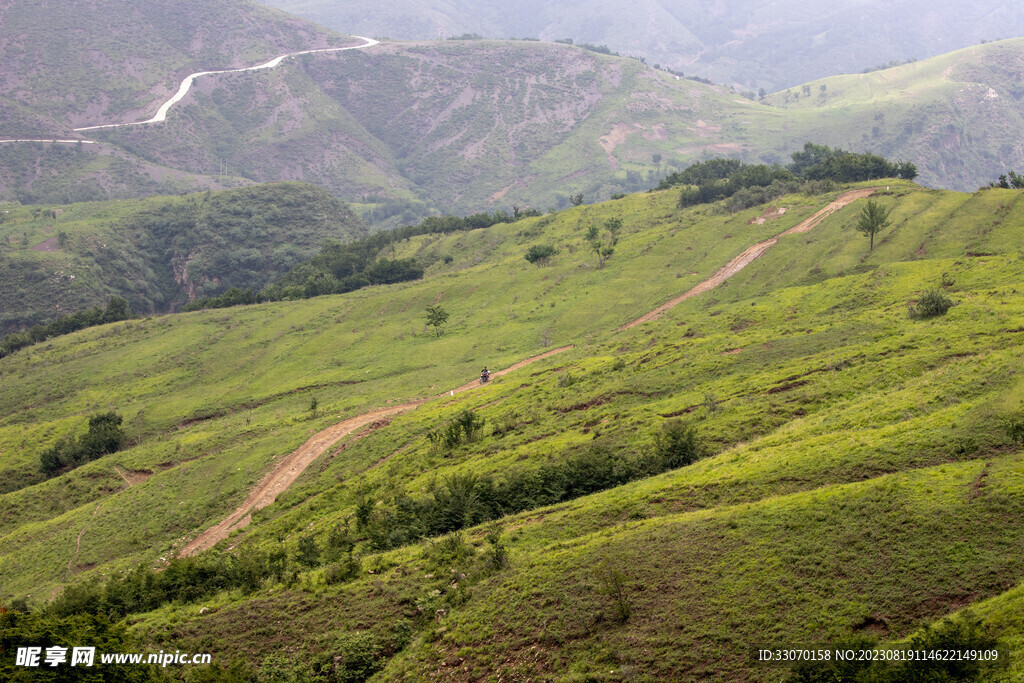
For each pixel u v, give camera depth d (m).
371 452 64.12
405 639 30.17
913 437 33.97
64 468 85.88
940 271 70.56
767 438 41.09
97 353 126.62
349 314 127.12
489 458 52.53
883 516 27.67
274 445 71.19
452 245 180.00
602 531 33.56
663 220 144.62
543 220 175.88
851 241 99.62
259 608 33.47
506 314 110.75
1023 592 22.16
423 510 43.22
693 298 97.69
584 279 117.25
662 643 25.02
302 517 53.28
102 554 57.22
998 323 49.69
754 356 58.34
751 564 27.33
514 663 26.61
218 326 132.75
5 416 109.25
